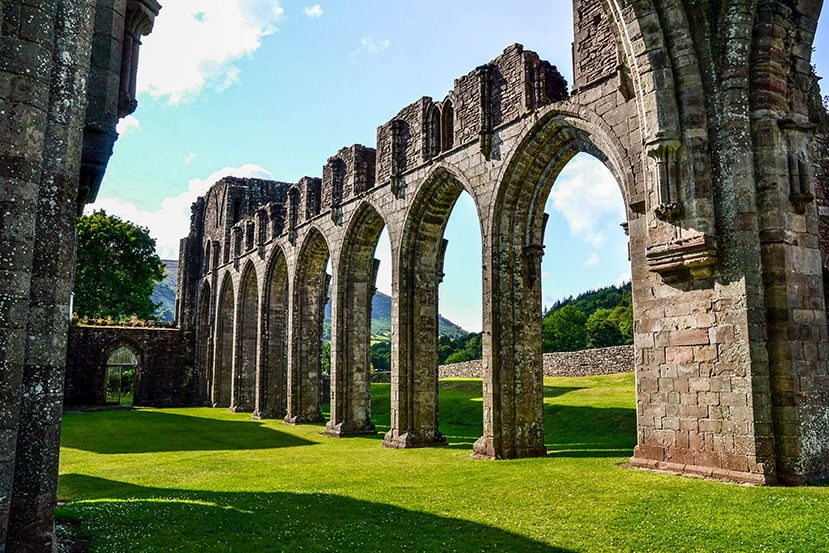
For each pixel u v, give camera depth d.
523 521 9.54
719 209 11.71
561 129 16.25
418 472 14.66
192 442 22.66
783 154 11.65
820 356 11.28
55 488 6.37
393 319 21.53
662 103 12.14
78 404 42.84
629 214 13.51
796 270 11.29
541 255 17.62
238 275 39.59
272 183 45.56
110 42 8.77
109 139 8.66
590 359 36.09
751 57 11.88
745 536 7.98
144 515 9.93
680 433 12.09
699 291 11.95
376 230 25.84
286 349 34.38
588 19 15.23
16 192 5.96
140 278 50.66
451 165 19.69
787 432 10.68
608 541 8.33
